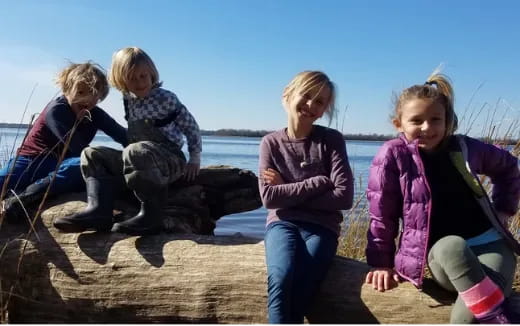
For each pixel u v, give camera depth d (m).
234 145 73.25
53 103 3.87
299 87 3.18
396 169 2.88
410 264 2.75
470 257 2.47
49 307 3.33
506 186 2.92
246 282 3.01
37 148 3.83
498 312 2.41
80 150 3.86
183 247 3.25
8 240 3.46
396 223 2.93
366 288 2.90
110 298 3.21
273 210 3.23
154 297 3.14
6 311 3.16
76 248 3.36
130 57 3.64
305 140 3.28
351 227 4.97
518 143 4.51
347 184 3.12
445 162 2.85
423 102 2.80
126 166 3.35
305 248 2.96
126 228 3.29
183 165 3.78
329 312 2.94
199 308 3.06
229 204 4.34
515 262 2.72
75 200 3.66
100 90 3.90
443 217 2.78
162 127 3.76
